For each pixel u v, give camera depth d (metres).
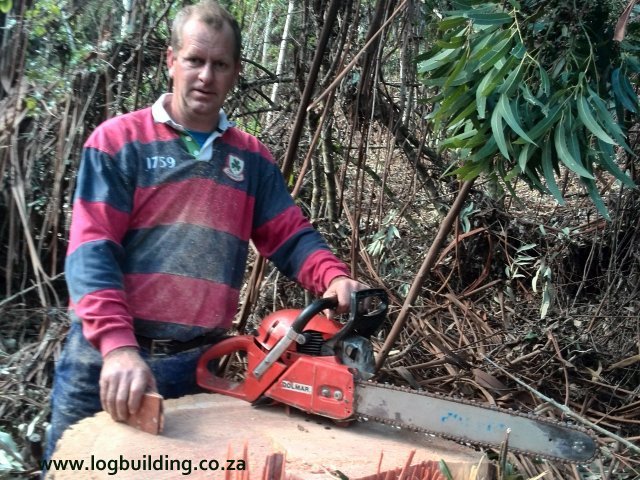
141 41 3.12
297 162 3.55
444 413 1.57
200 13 1.87
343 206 3.29
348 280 1.87
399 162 4.35
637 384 2.95
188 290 1.90
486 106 2.02
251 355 1.77
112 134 1.87
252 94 3.83
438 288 3.68
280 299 3.30
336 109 3.34
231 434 1.58
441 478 1.44
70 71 3.24
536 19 1.94
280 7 4.19
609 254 3.85
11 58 3.32
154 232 1.90
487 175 2.49
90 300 1.65
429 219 4.36
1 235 3.34
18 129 3.24
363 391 1.59
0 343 2.91
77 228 1.78
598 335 3.29
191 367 1.93
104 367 1.56
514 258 3.93
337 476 1.39
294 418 1.71
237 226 1.99
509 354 3.12
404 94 2.76
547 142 1.93
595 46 1.99
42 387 2.59
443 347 2.90
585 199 4.36
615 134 1.87
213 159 1.94
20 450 2.34
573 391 2.83
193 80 1.87
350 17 2.82
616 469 2.28
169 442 1.50
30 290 3.26
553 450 1.51
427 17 2.85
